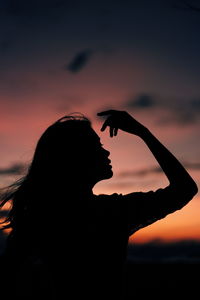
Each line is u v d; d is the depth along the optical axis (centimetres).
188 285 634
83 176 175
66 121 181
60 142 177
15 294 164
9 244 173
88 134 178
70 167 175
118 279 162
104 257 163
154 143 173
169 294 589
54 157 177
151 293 597
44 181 177
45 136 182
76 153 175
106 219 167
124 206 167
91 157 176
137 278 686
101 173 177
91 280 161
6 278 163
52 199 174
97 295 159
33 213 175
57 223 170
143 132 174
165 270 758
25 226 174
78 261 164
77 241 166
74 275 163
